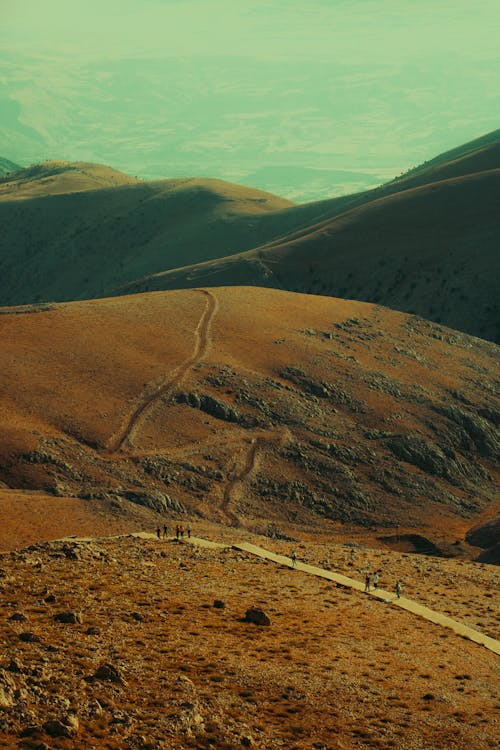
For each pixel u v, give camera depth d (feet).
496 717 155.53
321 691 152.66
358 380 503.61
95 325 497.05
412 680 167.84
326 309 593.83
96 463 384.27
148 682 139.23
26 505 312.09
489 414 518.78
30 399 414.00
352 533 396.78
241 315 543.80
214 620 181.88
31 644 144.87
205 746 120.78
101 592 186.70
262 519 385.50
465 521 423.64
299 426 451.53
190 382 455.63
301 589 221.25
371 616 206.80
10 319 490.49
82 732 114.62
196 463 404.77
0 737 107.55
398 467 448.24
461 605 232.73
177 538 264.72
